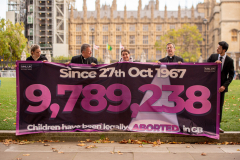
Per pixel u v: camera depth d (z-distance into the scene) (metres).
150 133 5.61
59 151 4.81
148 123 5.72
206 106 5.67
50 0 74.25
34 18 73.50
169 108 5.71
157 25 83.69
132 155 4.63
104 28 84.25
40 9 74.88
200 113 5.66
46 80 5.74
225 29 62.56
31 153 4.71
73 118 5.75
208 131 5.61
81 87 5.77
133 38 84.25
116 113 5.76
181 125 5.66
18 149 4.95
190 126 5.65
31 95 5.71
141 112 5.73
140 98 5.76
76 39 83.94
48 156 4.55
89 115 5.75
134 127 5.73
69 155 4.61
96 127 5.75
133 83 5.76
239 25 61.88
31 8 75.06
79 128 5.73
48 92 5.73
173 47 6.40
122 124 5.75
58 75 5.77
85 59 6.14
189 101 5.70
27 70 5.72
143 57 48.81
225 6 62.31
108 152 4.79
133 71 5.76
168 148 5.08
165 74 5.74
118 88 5.77
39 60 6.15
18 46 48.25
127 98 5.76
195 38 64.25
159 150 4.92
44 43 75.75
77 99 5.77
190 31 65.94
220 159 4.42
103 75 5.78
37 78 5.73
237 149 4.98
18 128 5.62
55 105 5.74
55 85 5.75
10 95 11.73
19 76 5.71
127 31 83.75
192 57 61.19
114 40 83.56
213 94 5.68
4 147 5.09
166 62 5.90
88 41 83.62
